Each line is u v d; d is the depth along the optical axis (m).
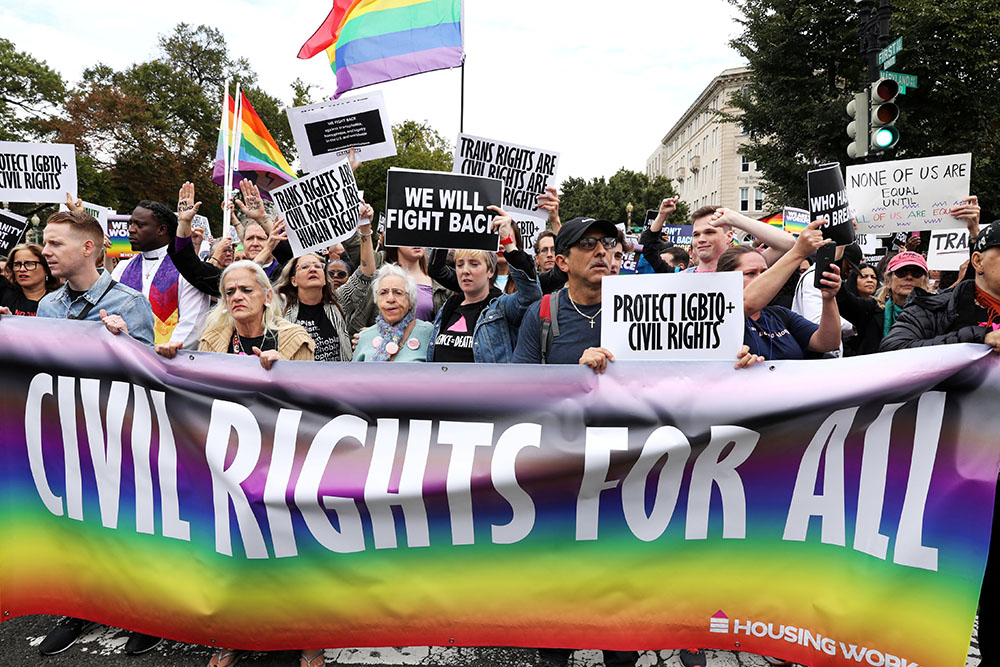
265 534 2.85
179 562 2.96
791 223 8.66
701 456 2.73
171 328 4.72
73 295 3.54
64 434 3.11
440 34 7.70
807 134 19.36
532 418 2.80
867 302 4.30
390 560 2.84
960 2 16.92
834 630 2.60
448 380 2.84
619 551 2.78
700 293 2.75
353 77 7.80
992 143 18.31
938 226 4.82
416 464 2.83
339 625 2.85
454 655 2.99
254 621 2.87
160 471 2.98
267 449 2.90
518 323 3.61
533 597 2.81
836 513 2.62
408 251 4.86
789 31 19.31
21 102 39.91
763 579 2.70
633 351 2.80
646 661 2.95
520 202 5.32
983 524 2.44
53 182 5.13
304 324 4.20
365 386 2.87
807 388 2.65
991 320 2.73
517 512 2.80
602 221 2.95
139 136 39.03
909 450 2.54
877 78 7.96
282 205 4.67
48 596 3.16
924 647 2.47
